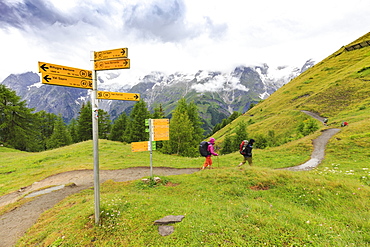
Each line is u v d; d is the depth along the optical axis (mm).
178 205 6371
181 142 31125
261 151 21859
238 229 4250
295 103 69562
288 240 3721
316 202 6230
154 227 4676
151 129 10031
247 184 8602
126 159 19328
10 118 37406
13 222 6617
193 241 3918
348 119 31703
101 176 12789
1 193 11008
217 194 7719
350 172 10469
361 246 3365
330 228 4129
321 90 61969
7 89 37875
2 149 30688
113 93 5289
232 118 115375
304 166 14367
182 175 11445
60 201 8266
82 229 4805
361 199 5980
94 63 4996
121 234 4457
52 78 4184
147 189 8953
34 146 44156
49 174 13961
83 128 48000
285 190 7590
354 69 62562
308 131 33969
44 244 4531
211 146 11984
